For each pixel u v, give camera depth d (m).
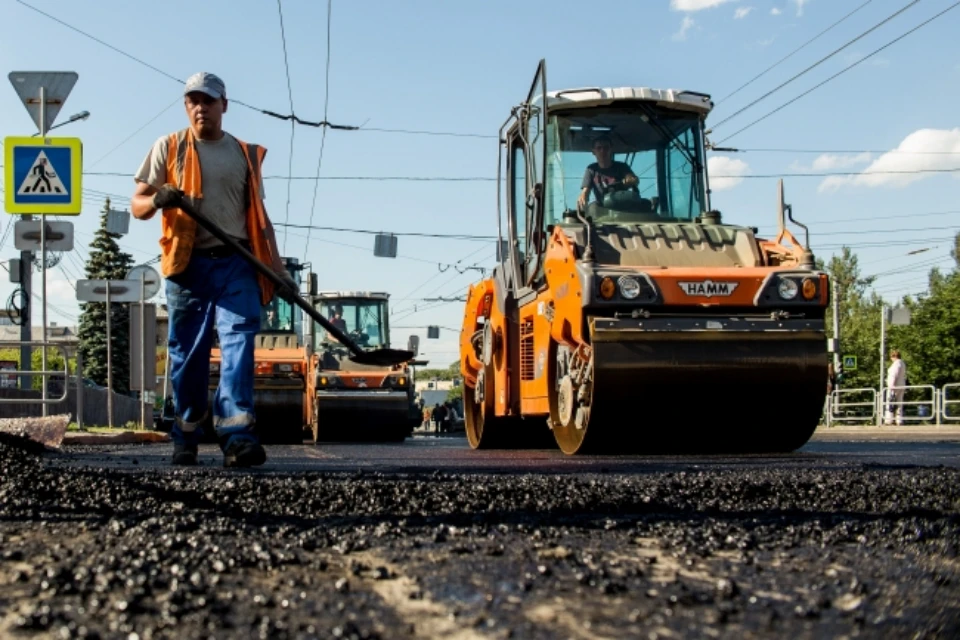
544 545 2.98
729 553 2.97
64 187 11.55
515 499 4.08
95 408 18.03
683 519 3.63
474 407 11.61
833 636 2.05
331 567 2.63
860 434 18.80
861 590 2.46
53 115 11.61
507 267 9.90
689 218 8.90
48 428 8.95
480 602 2.23
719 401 7.41
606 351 7.22
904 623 2.18
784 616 2.18
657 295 7.29
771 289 7.39
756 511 3.91
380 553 2.85
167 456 7.85
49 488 4.27
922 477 5.21
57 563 2.56
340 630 1.96
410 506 3.91
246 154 6.12
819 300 7.43
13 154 11.50
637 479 4.96
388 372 17.72
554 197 8.75
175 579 2.40
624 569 2.62
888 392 24.44
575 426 7.89
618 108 8.97
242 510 3.81
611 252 7.92
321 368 17.88
